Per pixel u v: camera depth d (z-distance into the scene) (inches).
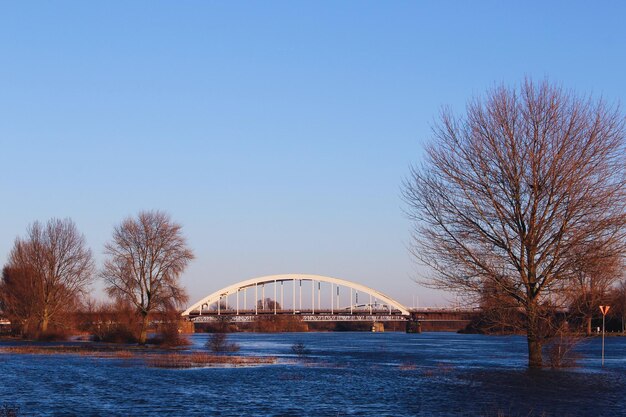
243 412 1178.0
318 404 1274.6
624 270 1530.5
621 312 4694.9
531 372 1764.3
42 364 2239.2
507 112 1603.1
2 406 1248.8
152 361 2345.0
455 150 1632.6
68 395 1408.7
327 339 5802.2
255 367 2185.0
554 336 1674.5
